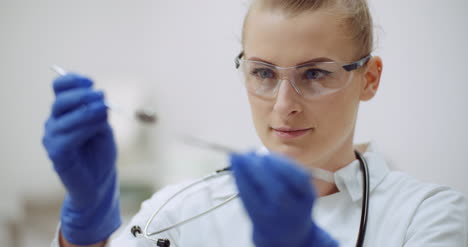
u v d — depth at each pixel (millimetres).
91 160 885
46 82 2818
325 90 911
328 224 1028
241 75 996
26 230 2775
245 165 716
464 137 2355
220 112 2727
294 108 905
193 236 1083
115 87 2783
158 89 2795
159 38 2803
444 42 2354
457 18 2324
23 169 2818
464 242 963
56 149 832
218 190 1145
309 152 939
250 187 705
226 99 2719
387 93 2449
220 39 2725
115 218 993
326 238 767
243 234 1058
